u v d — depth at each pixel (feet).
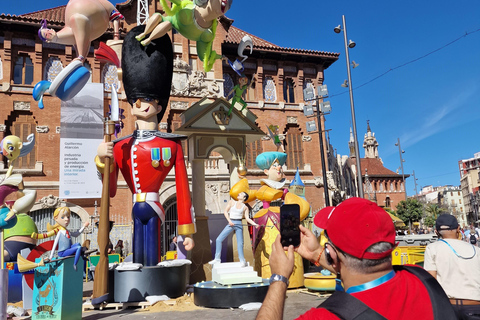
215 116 33.06
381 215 5.33
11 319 21.98
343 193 106.63
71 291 18.76
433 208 214.48
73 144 67.67
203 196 32.71
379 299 5.01
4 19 70.79
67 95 23.93
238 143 33.81
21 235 30.32
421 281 5.46
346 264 5.40
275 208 29.58
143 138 25.55
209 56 28.14
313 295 26.45
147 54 26.55
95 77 75.97
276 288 5.48
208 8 25.14
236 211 26.22
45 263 18.70
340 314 4.86
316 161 91.04
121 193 73.15
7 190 22.48
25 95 72.79
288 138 90.89
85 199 70.95
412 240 40.65
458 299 11.12
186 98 80.33
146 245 25.22
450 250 11.61
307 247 6.59
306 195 88.22
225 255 31.37
